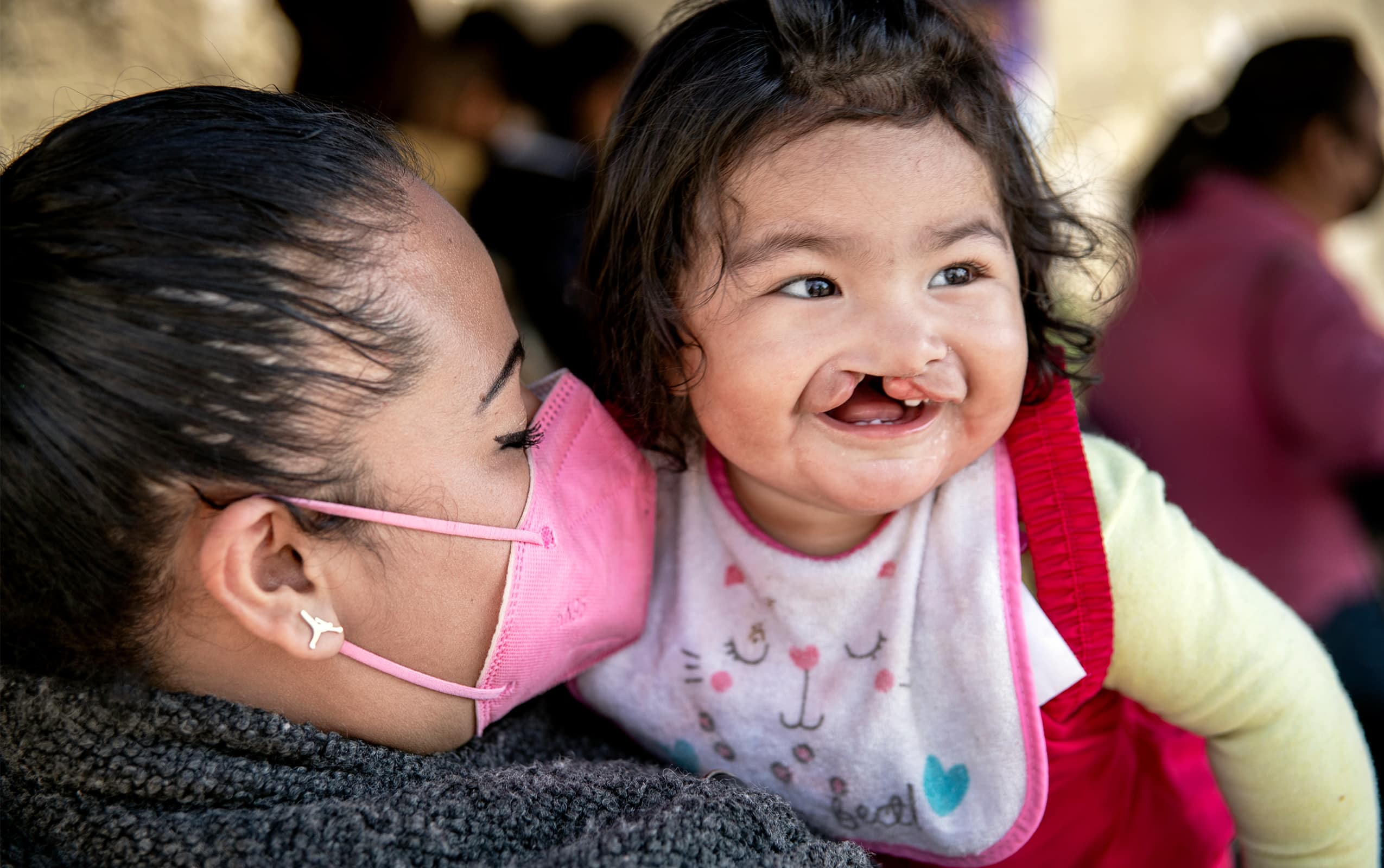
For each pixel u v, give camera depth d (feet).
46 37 7.59
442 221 3.05
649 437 3.61
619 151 3.49
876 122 3.00
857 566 3.41
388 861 2.72
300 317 2.66
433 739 3.21
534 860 2.83
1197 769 3.87
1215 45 17.24
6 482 2.60
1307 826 3.38
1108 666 3.22
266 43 9.14
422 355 2.86
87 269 2.54
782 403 3.06
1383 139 7.29
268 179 2.71
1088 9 16.96
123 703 2.81
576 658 3.47
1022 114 3.59
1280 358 6.58
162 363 2.55
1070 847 3.53
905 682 3.35
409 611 3.00
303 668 2.97
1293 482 6.81
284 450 2.70
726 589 3.59
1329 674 3.46
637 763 3.45
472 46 7.75
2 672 2.85
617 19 8.40
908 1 3.27
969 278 3.12
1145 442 7.14
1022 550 3.37
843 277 2.99
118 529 2.64
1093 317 4.68
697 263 3.18
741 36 3.24
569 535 3.24
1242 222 6.86
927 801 3.34
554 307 7.02
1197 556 3.33
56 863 2.74
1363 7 17.87
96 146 2.67
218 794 2.80
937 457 3.14
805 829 3.13
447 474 2.95
